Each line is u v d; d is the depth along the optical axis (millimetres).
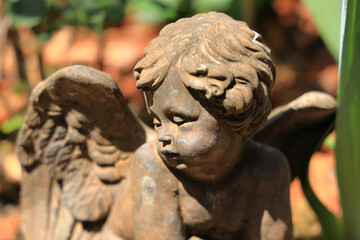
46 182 811
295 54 1661
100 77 720
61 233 804
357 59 766
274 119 780
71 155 793
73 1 1087
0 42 1104
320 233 981
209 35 659
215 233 730
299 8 1559
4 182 1193
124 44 1308
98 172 789
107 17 1099
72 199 798
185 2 1173
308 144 816
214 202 713
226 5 1192
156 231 709
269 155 721
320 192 1020
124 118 756
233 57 654
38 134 787
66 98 753
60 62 1273
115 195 790
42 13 1033
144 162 709
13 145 1248
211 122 662
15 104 1266
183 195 709
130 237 767
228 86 650
